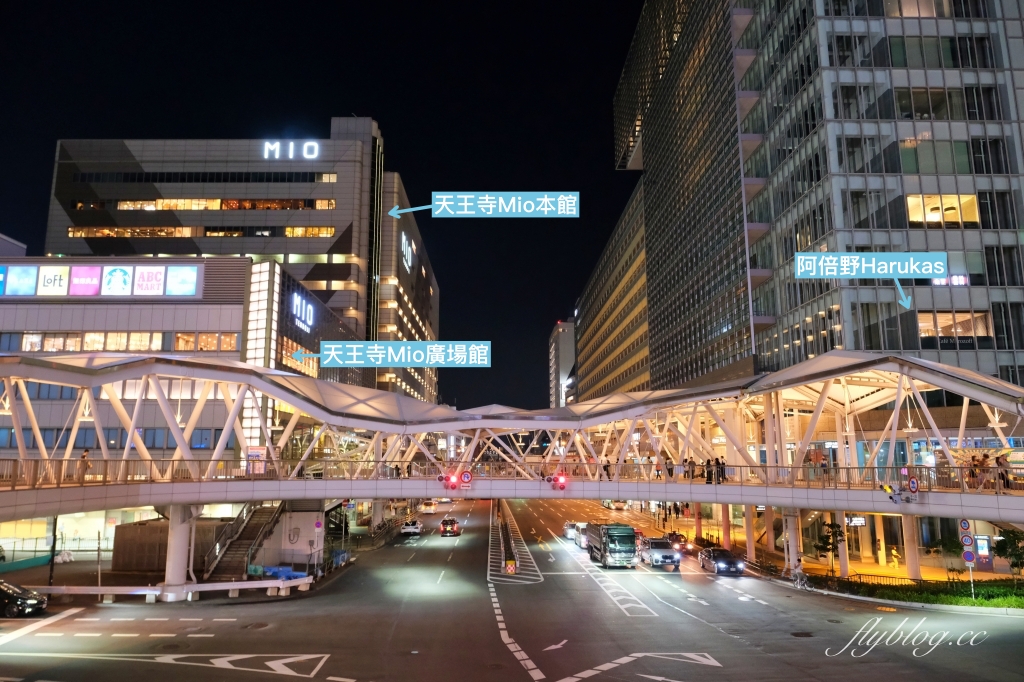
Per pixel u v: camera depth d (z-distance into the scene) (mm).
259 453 35375
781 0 62906
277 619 26859
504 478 34781
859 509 28703
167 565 31609
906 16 53156
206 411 56625
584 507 98250
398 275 124125
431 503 89812
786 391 37000
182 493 31047
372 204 112062
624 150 145750
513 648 22172
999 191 50062
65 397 57125
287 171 101062
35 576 37625
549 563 43375
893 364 28594
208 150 100375
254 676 18891
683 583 35844
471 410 44844
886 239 50000
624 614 27812
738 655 21172
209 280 60562
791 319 58844
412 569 40750
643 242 122250
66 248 96188
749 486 32375
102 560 44125
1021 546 31891
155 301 60062
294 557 40969
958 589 29609
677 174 98875
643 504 90125
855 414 43094
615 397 43938
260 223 99312
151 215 98188
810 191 55375
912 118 51438
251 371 34156
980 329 47594
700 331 85812
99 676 18875
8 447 56281
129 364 30859
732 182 73438
